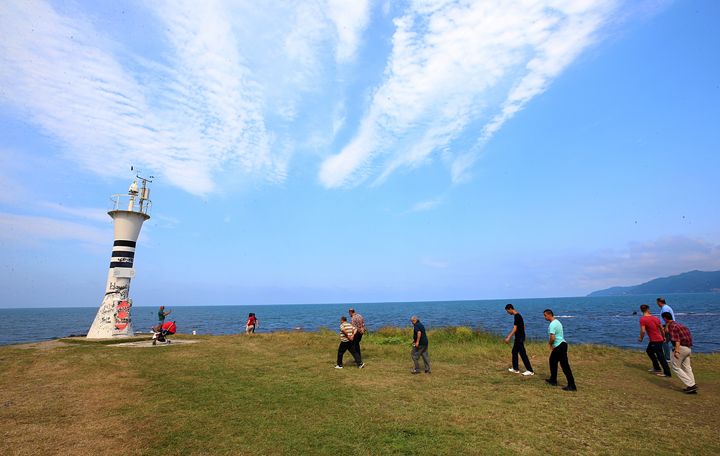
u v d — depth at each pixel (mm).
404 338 18734
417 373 10375
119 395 8000
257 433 5859
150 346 15844
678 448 5398
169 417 6586
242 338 19062
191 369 10766
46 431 5914
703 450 5332
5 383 9070
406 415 6738
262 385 8906
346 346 11102
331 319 67000
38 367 10945
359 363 11234
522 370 10961
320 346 15914
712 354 13984
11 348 15398
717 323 42375
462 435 5824
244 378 9656
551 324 8977
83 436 5719
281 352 14211
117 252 21125
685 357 8477
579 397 8008
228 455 5090
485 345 15984
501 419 6566
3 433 5824
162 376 9852
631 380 9688
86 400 7629
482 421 6453
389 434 5848
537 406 7324
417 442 5539
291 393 8203
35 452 5129
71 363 11508
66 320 81312
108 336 19984
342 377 9844
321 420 6461
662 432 6004
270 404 7379
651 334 10523
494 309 100000
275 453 5160
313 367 11227
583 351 14258
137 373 10172
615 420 6555
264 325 51375
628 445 5488
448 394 8188
